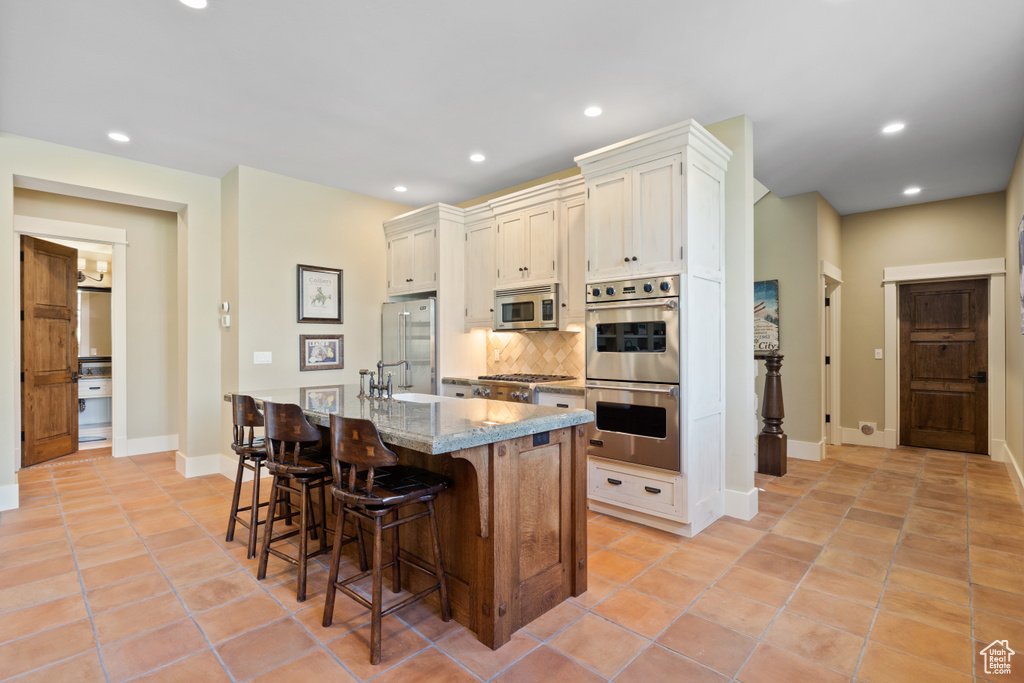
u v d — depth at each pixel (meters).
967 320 5.21
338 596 2.33
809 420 5.00
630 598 2.31
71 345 5.20
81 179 3.84
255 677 1.76
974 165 4.20
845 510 3.48
